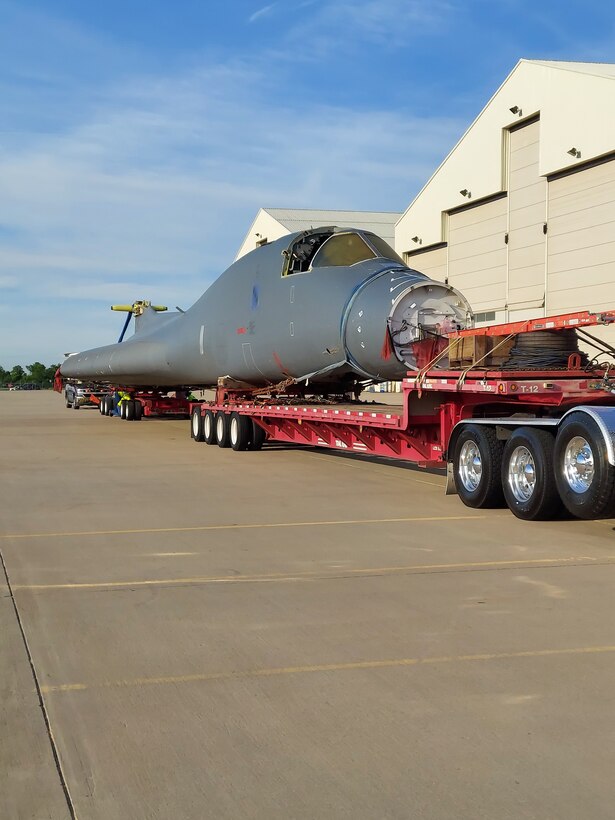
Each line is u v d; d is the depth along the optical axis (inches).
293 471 526.6
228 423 689.0
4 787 122.0
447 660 173.9
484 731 138.9
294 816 113.4
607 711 146.9
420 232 1263.5
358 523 338.3
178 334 789.2
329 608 213.6
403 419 416.5
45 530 324.5
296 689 158.6
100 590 233.6
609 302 900.6
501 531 320.2
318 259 556.4
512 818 112.2
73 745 135.3
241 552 282.4
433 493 427.5
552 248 985.5
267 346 599.5
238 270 673.6
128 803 117.3
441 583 238.7
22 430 934.4
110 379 1088.8
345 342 512.7
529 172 1022.4
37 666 172.6
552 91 955.3
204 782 122.9
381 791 119.6
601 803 115.8
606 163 895.7
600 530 321.7
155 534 315.6
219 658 176.6
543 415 369.4
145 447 708.7
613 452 284.5
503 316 1088.2
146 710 149.2
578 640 186.7
